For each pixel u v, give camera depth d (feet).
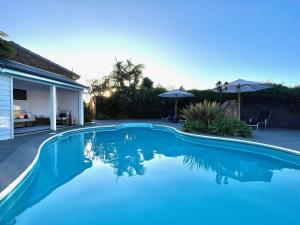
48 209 13.35
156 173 20.67
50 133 40.04
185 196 15.28
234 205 13.89
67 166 23.00
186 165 23.68
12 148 25.61
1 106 31.63
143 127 59.98
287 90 47.14
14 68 31.71
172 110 74.23
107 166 23.11
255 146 30.12
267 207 13.58
